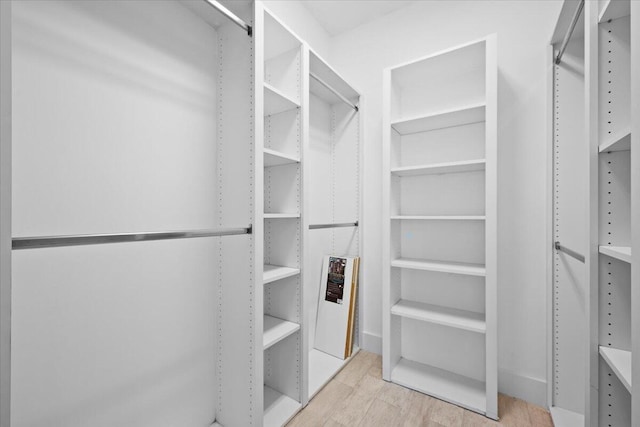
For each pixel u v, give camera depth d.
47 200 0.91
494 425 1.42
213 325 1.43
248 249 1.29
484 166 1.62
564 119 1.52
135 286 1.13
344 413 1.50
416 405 1.56
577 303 1.48
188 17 1.31
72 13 0.96
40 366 0.90
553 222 1.54
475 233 1.77
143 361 1.16
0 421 0.62
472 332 1.78
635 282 0.67
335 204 2.29
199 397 1.37
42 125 0.90
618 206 0.93
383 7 2.05
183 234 1.02
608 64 0.94
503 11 1.70
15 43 0.85
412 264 1.72
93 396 1.02
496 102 1.47
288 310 1.60
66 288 0.95
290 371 1.59
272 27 1.39
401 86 2.01
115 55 1.07
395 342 1.91
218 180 1.43
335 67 2.32
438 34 1.91
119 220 1.08
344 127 2.26
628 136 0.75
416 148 1.96
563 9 1.28
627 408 0.91
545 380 1.56
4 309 0.62
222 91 1.41
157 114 1.20
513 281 1.65
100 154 1.03
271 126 1.66
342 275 2.08
